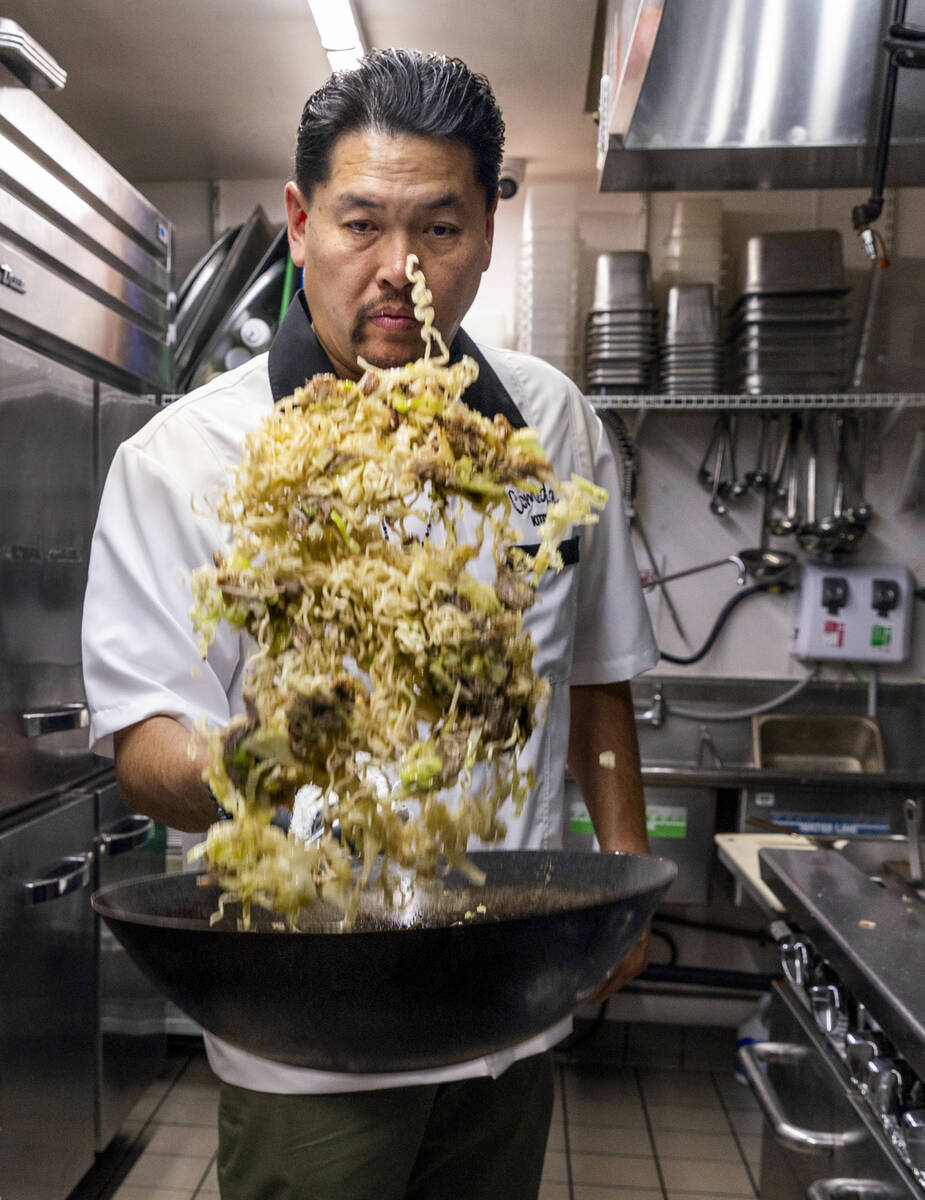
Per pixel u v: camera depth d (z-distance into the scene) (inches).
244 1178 47.1
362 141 39.5
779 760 131.9
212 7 97.5
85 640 44.6
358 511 28.4
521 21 101.1
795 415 129.1
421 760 27.4
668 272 126.6
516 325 135.3
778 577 133.0
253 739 27.0
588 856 40.3
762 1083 70.8
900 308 128.8
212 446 47.3
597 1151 109.0
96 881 97.0
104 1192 96.8
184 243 140.7
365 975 27.0
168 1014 125.8
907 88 74.8
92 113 120.0
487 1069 45.7
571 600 53.5
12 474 80.0
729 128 79.5
